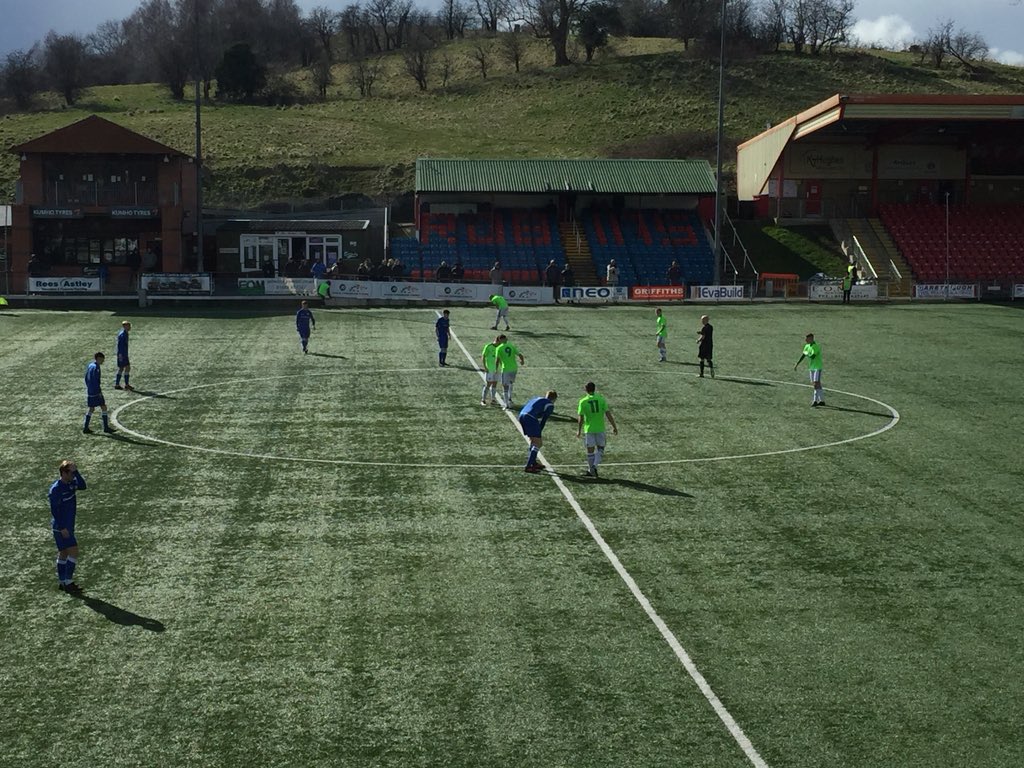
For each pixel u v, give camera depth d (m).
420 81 129.50
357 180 89.44
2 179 87.62
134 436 30.56
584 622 17.98
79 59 141.75
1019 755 14.02
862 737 14.43
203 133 100.50
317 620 18.06
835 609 18.58
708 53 130.38
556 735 14.44
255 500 24.67
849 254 69.62
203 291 58.03
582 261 69.19
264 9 181.25
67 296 57.75
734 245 71.00
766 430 31.48
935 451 29.20
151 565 20.59
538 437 26.97
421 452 28.91
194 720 14.85
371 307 58.78
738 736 14.42
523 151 99.56
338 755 13.97
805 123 70.31
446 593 19.22
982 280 64.94
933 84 124.19
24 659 16.64
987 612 18.48
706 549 21.50
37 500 24.67
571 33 145.50
